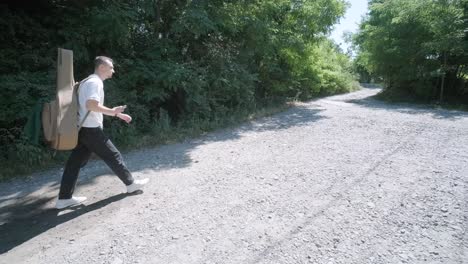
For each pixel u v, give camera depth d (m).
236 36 10.45
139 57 8.34
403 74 15.14
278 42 11.18
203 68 8.76
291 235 3.14
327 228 3.26
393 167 5.11
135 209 3.73
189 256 2.83
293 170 5.01
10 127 5.92
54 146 3.58
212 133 7.88
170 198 4.01
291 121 9.43
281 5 11.41
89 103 3.48
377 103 14.62
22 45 6.91
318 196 4.03
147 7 8.18
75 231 3.28
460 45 12.80
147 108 7.76
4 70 6.42
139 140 6.71
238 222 3.40
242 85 9.88
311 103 14.20
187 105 8.48
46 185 4.61
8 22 6.67
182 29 8.24
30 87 5.91
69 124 3.50
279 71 12.73
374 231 3.21
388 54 15.40
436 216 3.50
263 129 8.30
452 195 4.04
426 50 13.79
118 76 7.59
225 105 10.02
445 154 5.83
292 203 3.84
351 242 3.02
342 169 5.03
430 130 7.98
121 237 3.14
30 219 3.56
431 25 13.48
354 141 6.86
